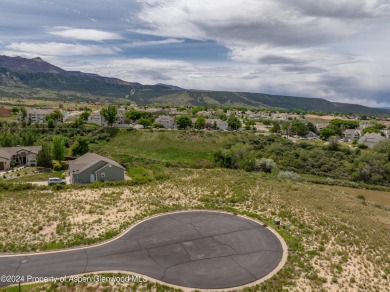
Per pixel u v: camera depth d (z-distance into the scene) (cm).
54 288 1808
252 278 1983
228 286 1895
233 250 2339
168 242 2436
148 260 2159
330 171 6912
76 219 2817
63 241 2381
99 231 2578
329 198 4006
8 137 6738
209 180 4412
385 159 6806
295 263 2169
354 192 5597
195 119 12744
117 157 6366
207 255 2255
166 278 1955
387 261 2280
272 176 5397
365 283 1978
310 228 2764
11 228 2578
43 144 6556
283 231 2692
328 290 1880
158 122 11550
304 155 7544
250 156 6500
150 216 2958
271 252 2320
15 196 3528
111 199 3444
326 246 2452
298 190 4172
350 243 2516
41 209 3053
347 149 7725
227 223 2842
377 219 3438
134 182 4294
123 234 2550
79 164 4891
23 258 2131
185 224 2797
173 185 4122
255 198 3534
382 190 5841
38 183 4556
